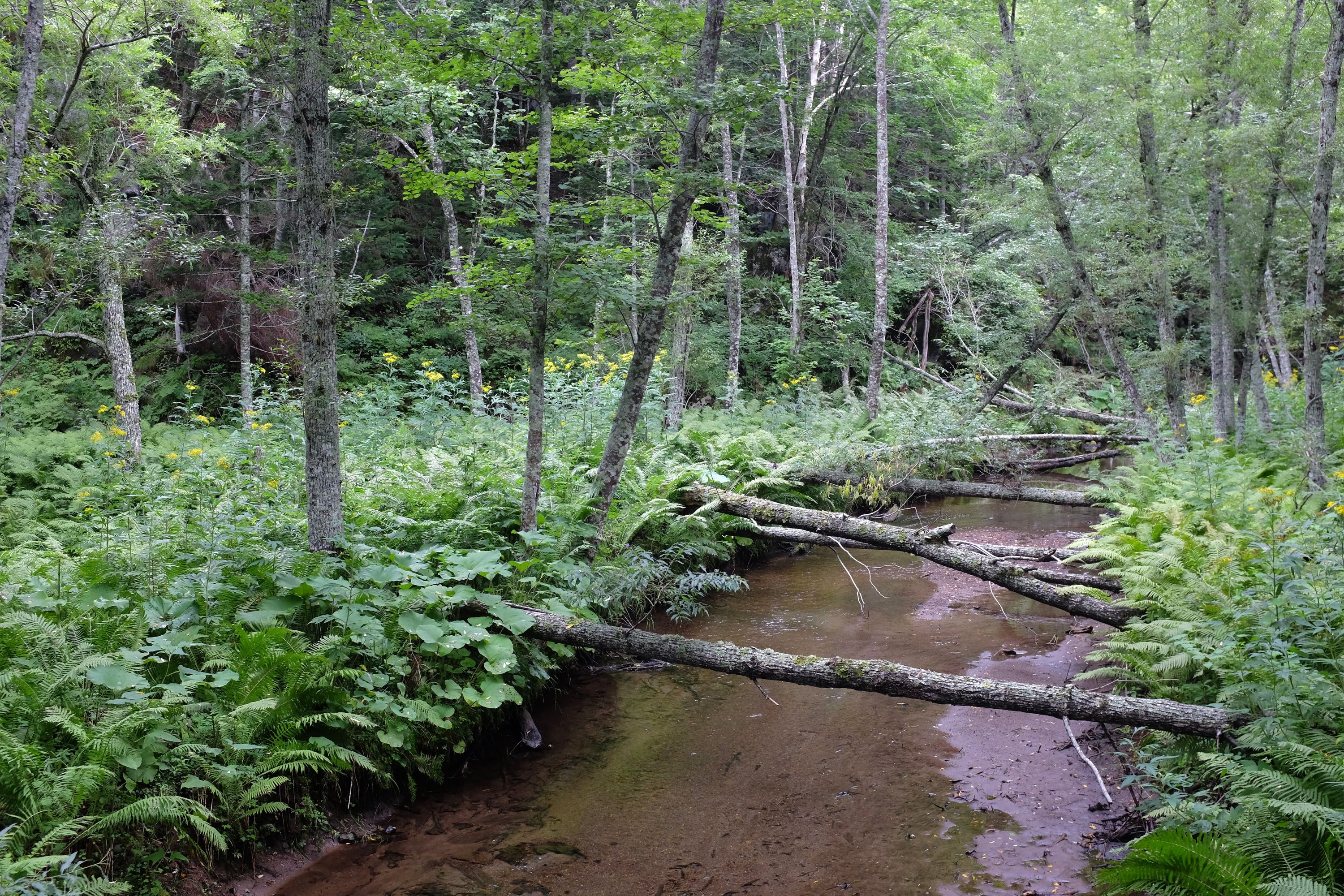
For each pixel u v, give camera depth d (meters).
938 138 25.48
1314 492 7.16
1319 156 7.58
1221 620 4.89
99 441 9.74
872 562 10.19
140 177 12.77
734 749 5.55
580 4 6.24
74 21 9.65
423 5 8.37
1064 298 11.86
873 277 22.39
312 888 4.09
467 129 10.92
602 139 6.54
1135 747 4.76
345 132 12.65
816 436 13.45
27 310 9.16
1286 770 3.55
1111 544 7.18
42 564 5.22
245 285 14.44
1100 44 9.80
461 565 5.57
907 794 4.88
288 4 5.27
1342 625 4.20
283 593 5.02
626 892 4.06
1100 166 10.89
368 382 16.22
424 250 20.78
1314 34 9.70
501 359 17.83
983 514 12.30
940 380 19.28
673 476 9.17
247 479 6.97
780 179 21.61
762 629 7.75
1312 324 7.66
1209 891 3.04
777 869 4.21
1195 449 9.23
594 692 6.52
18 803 3.49
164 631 4.70
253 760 4.30
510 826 4.70
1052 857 4.14
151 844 3.81
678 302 6.54
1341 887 3.08
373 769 4.44
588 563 6.54
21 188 8.16
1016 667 6.57
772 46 20.64
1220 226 10.16
